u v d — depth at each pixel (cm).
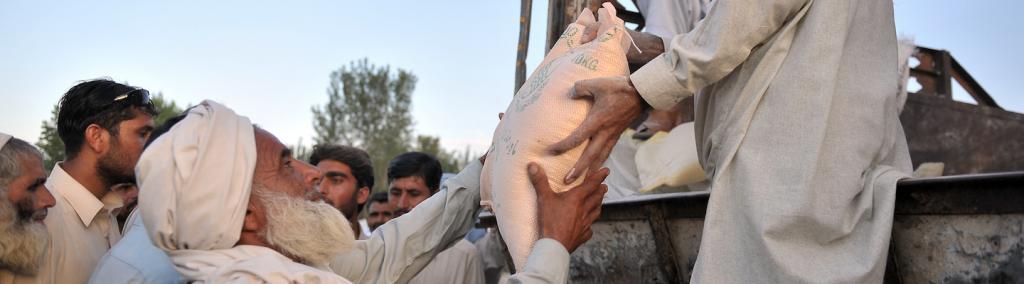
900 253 183
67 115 251
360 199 413
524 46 361
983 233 163
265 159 191
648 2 366
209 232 172
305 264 193
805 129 180
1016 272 155
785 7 181
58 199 245
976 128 423
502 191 205
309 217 189
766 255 175
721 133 195
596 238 273
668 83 190
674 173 304
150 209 174
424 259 250
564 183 200
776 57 188
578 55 208
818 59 183
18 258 208
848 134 181
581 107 198
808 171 175
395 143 5047
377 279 241
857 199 180
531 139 200
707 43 186
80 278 243
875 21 196
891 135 192
